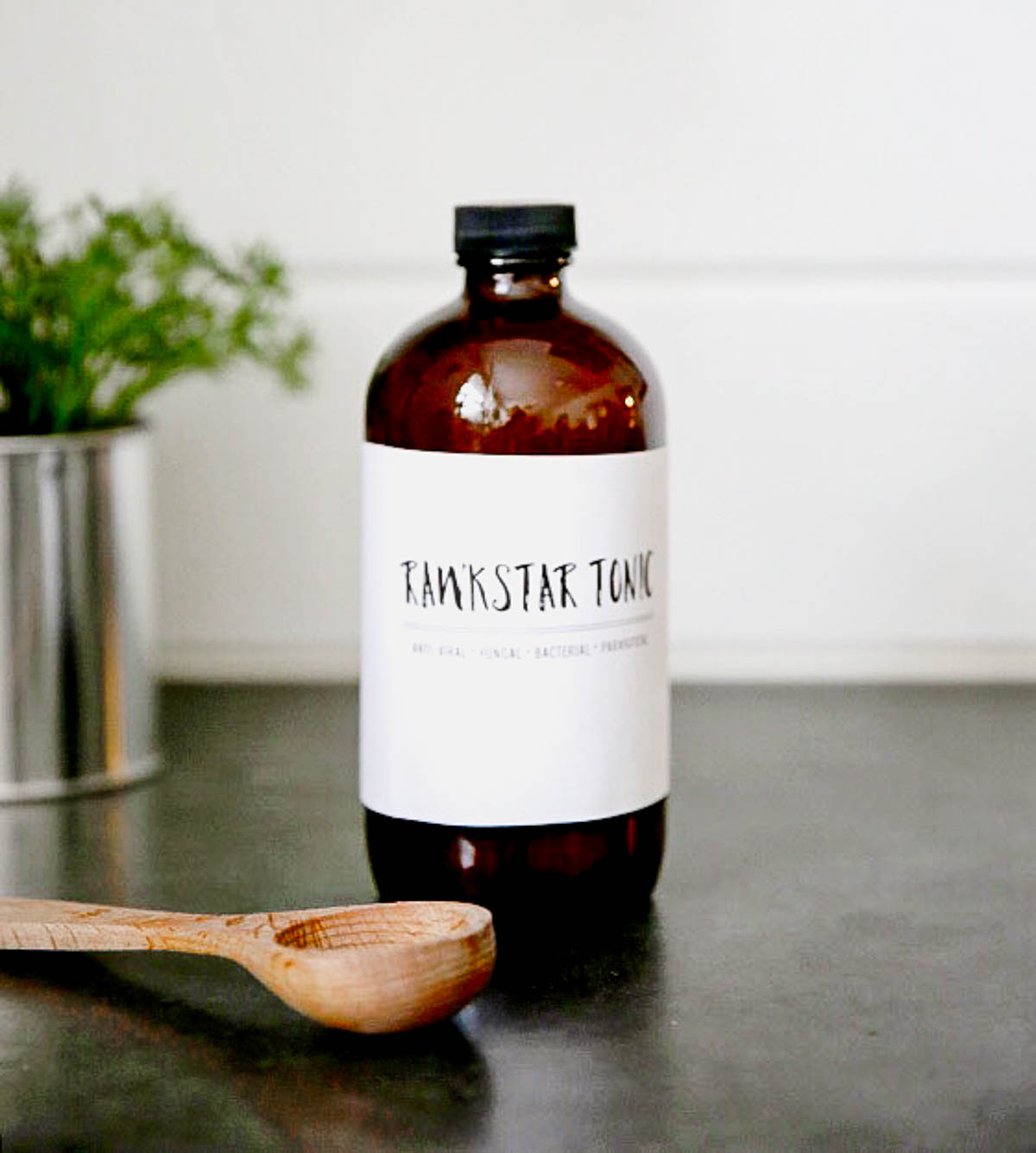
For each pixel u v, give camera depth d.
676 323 0.97
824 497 0.98
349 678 1.01
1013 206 0.96
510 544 0.67
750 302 0.97
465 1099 0.60
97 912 0.69
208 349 0.87
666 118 0.96
